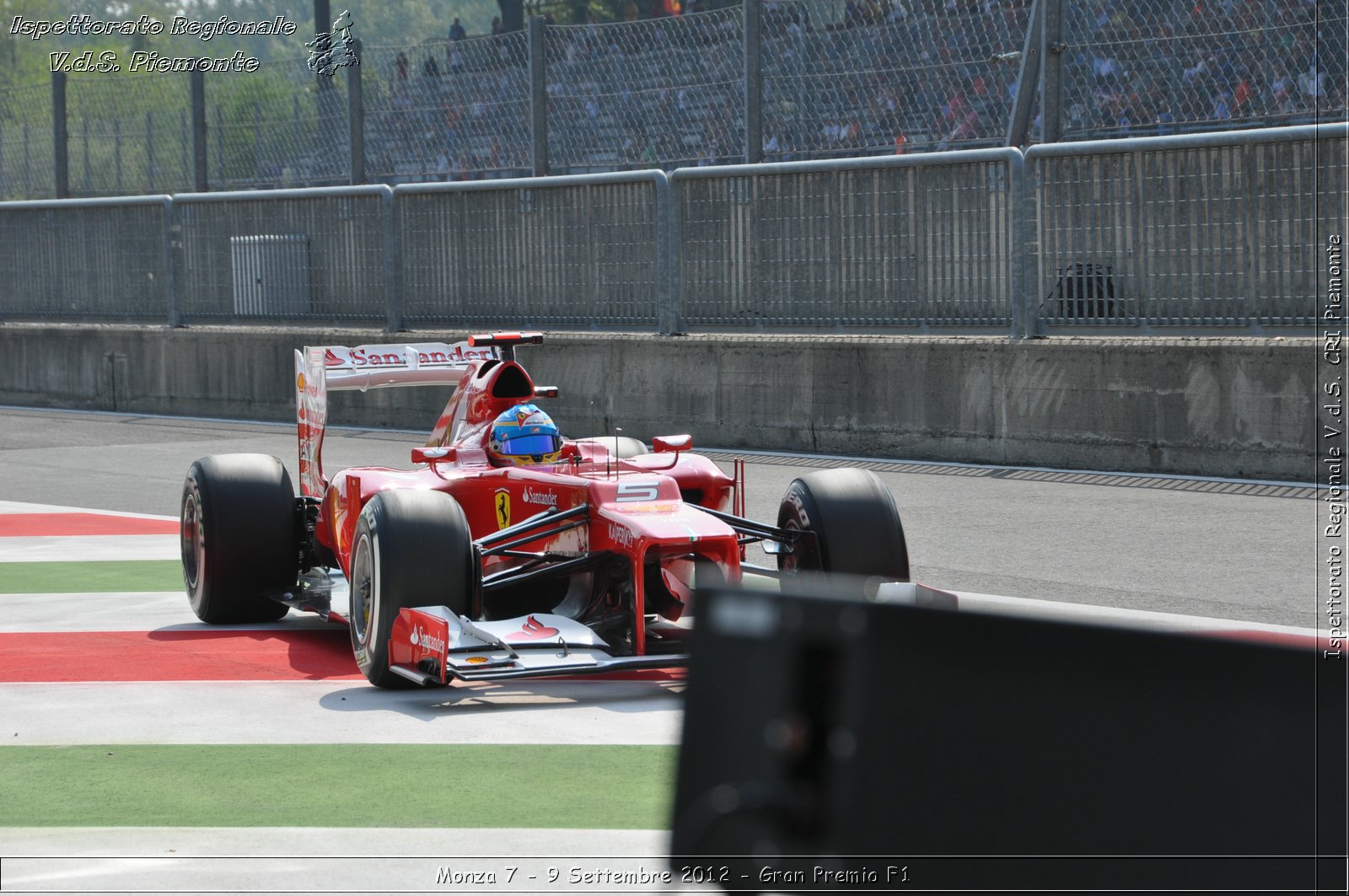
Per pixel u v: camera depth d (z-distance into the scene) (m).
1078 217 23.25
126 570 17.72
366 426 31.86
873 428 25.23
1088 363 22.86
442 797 8.73
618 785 8.93
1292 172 21.19
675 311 27.89
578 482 12.30
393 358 16.38
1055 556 16.69
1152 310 22.73
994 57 25.64
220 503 14.37
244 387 33.94
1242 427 21.52
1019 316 23.84
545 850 7.73
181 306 36.03
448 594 11.41
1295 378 21.03
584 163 31.39
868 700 2.25
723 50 29.56
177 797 8.81
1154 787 2.19
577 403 29.02
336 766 9.42
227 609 14.55
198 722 10.69
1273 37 24.30
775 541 12.56
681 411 27.55
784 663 2.27
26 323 39.44
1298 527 18.02
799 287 26.52
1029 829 2.19
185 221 35.69
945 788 2.23
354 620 12.05
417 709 11.00
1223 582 15.15
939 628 2.25
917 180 24.91
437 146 33.09
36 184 40.66
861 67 28.33
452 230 31.06
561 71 31.45
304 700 11.35
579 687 11.68
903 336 25.19
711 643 2.32
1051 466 23.36
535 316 30.06
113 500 23.17
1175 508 19.52
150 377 35.59
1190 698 2.18
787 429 26.27
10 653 13.28
